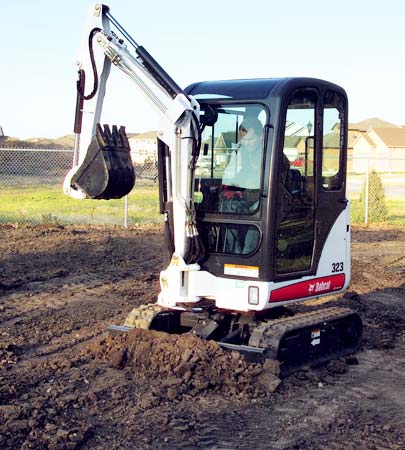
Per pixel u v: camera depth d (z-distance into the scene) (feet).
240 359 21.56
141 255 46.73
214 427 18.48
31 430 17.49
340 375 23.72
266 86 22.03
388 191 114.01
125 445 17.08
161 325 24.56
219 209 22.57
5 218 62.03
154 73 21.70
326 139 23.98
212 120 22.56
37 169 92.94
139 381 21.48
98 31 21.68
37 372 22.62
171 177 22.56
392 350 27.17
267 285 21.88
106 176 21.31
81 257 45.24
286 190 22.30
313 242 23.93
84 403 19.80
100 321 30.17
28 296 34.81
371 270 44.34
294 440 17.87
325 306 34.14
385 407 20.74
